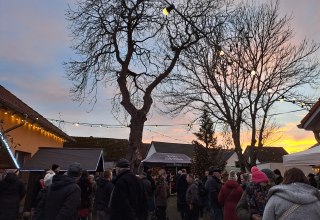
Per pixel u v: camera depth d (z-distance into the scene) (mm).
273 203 3895
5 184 7961
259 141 21734
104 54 16484
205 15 17109
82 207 9844
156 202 13531
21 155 17719
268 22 20609
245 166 21156
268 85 20750
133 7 16062
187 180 12266
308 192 3859
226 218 7941
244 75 20469
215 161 32750
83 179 9984
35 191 10461
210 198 10484
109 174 9945
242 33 20125
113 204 5570
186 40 16953
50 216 5762
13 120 15727
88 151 14336
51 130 20672
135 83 17875
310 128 9031
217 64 20359
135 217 5469
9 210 7859
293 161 9398
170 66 17234
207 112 22828
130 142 16031
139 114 16438
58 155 14008
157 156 29609
